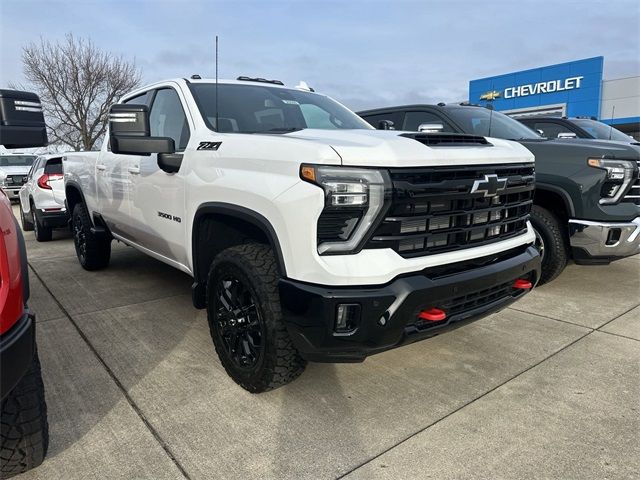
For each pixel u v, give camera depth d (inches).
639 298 183.3
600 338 146.6
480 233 109.7
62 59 1036.5
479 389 117.2
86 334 149.9
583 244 175.8
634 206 174.7
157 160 138.9
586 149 175.0
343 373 124.8
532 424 102.6
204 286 129.8
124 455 92.4
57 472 87.8
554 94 1019.3
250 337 110.3
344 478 86.6
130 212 167.2
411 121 233.1
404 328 95.0
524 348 139.9
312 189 91.2
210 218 122.6
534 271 124.3
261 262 104.7
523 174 122.0
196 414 105.7
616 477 86.7
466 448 94.7
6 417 80.4
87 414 105.7
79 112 1060.5
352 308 91.5
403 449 94.3
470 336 148.4
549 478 86.4
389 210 92.2
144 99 170.1
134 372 124.8
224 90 146.0
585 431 100.0
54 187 312.7
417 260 95.7
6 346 68.2
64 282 210.1
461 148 106.3
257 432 99.5
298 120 145.9
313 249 92.0
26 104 82.6
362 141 99.0
